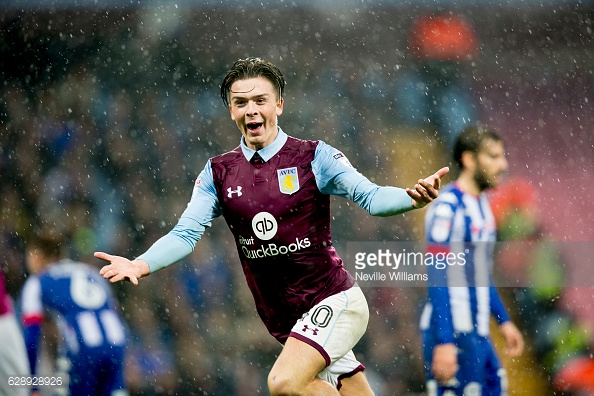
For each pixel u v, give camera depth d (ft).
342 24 135.64
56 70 131.54
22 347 65.16
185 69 133.39
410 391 92.53
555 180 131.85
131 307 100.32
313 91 133.39
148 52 132.98
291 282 45.34
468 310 62.34
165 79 132.46
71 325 66.39
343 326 44.83
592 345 82.84
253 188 44.60
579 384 81.30
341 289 45.55
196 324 101.35
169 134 128.98
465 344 62.44
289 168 44.57
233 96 44.70
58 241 68.33
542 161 133.69
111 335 67.26
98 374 66.64
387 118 132.87
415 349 93.35
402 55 136.26
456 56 136.77
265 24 135.64
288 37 136.05
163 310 101.04
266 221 44.42
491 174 64.03
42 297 66.18
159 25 134.00
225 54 134.00
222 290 104.78
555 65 138.31
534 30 139.23
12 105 129.49
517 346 64.75
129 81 131.85
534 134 135.03
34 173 123.85
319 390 43.32
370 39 135.95
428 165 130.21
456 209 63.26
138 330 98.94
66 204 116.57
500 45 138.41
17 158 125.59
